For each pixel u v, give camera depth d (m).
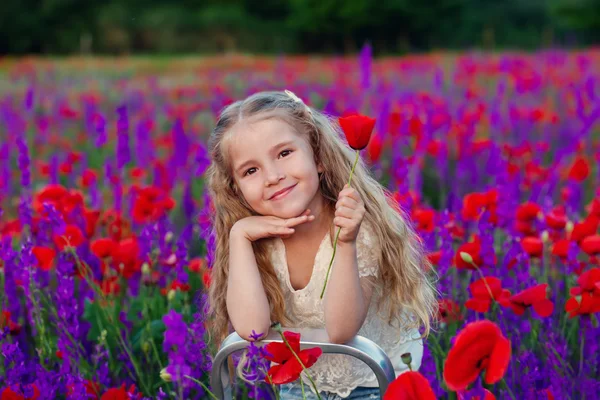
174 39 37.28
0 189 5.50
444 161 5.33
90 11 37.72
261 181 2.18
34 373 2.61
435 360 2.67
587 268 3.59
